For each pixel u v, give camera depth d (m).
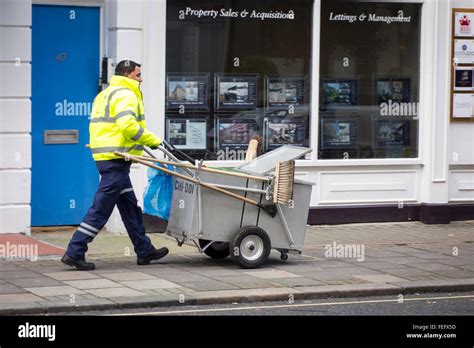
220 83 21.42
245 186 16.94
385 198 22.78
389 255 18.80
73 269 16.56
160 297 14.47
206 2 21.14
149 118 20.47
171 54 20.88
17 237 19.20
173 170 17.39
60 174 20.48
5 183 19.31
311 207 22.14
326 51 22.36
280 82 21.97
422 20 23.02
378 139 22.94
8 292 14.62
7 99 19.19
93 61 20.58
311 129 22.17
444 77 22.91
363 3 22.59
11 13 19.06
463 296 15.85
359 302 15.15
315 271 16.97
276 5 21.81
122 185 16.61
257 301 14.90
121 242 19.48
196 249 18.97
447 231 22.00
